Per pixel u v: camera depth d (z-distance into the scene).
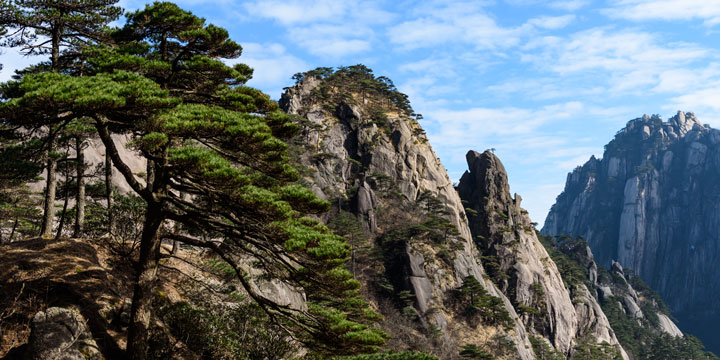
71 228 28.78
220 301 22.86
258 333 21.88
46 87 13.31
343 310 19.38
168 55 20.17
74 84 13.59
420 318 98.69
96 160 41.66
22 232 37.16
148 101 14.07
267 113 19.66
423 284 106.44
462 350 94.12
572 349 137.12
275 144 16.52
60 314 14.77
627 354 166.50
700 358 181.25
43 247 19.14
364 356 22.02
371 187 141.00
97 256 20.73
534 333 132.25
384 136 154.62
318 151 144.12
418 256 110.31
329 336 17.00
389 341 82.38
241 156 17.83
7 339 14.73
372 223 123.75
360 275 106.94
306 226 18.08
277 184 19.06
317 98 165.38
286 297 29.17
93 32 25.14
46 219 24.50
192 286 22.80
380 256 109.12
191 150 14.88
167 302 20.47
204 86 19.38
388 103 179.38
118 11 24.88
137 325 16.30
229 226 17.12
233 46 19.42
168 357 18.02
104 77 14.95
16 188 32.81
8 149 18.03
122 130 17.31
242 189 15.52
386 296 104.50
